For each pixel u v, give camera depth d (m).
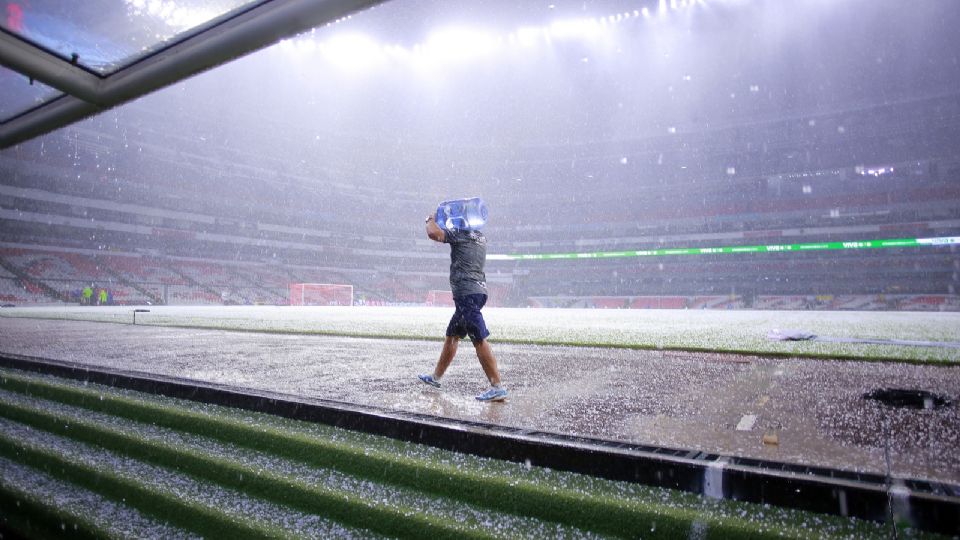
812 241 43.06
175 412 3.80
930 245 39.69
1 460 3.88
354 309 28.36
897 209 41.06
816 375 4.71
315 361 5.82
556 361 5.79
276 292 43.34
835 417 3.18
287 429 3.33
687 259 47.09
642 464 2.39
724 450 2.51
